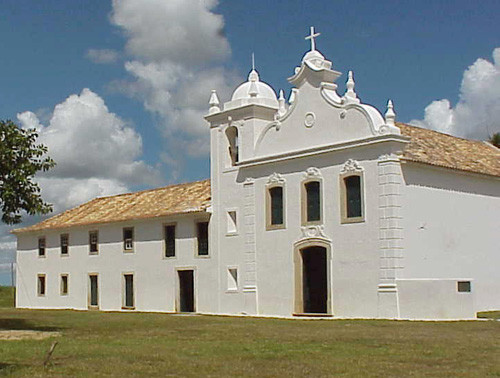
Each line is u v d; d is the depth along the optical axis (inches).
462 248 1251.8
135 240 1640.0
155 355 658.8
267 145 1341.0
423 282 1097.4
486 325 960.9
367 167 1167.6
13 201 959.0
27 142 982.4
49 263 1891.0
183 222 1523.1
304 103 1278.3
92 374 556.4
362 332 861.8
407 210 1154.7
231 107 1414.9
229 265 1400.1
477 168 1299.2
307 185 1262.3
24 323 1098.1
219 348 707.4
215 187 1449.3
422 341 749.9
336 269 1199.6
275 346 719.1
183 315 1342.3
